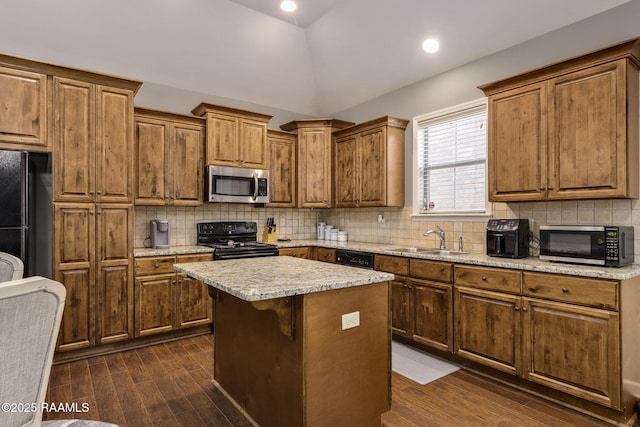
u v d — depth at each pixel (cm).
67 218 303
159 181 380
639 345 229
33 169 289
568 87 255
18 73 284
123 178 329
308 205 485
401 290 339
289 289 165
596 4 267
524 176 280
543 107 269
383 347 204
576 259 247
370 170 427
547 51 298
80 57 353
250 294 156
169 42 372
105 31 343
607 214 264
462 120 369
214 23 372
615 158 234
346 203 462
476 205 357
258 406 213
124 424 215
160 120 381
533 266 245
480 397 248
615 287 211
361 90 460
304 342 173
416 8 334
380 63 410
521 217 315
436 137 395
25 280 82
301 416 174
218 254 381
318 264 244
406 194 420
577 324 225
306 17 389
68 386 262
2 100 278
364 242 469
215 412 230
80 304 308
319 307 178
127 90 331
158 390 257
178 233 428
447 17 329
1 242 263
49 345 92
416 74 399
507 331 259
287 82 472
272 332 199
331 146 487
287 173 483
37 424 93
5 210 264
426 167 406
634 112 240
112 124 324
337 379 184
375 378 200
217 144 410
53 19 321
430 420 220
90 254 313
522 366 251
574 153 252
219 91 445
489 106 304
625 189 230
